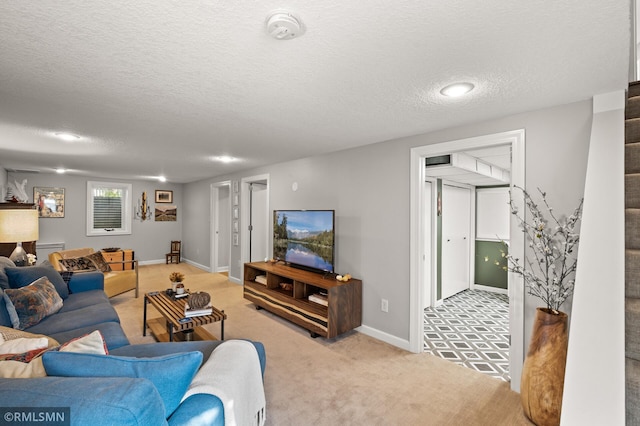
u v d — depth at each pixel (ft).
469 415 6.67
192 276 20.92
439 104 7.25
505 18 4.09
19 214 10.98
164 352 5.85
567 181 7.03
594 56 5.05
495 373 8.51
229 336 10.86
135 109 7.74
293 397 7.24
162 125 9.13
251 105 7.45
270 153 13.19
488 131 8.29
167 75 5.85
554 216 7.18
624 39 4.54
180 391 3.57
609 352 3.01
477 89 6.40
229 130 9.62
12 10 3.89
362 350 9.82
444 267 15.94
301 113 7.99
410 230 9.93
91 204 21.95
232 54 5.06
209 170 18.51
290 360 9.11
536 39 4.58
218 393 4.00
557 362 6.14
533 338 6.56
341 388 7.64
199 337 9.59
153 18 4.09
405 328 9.98
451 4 3.81
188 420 3.48
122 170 18.54
